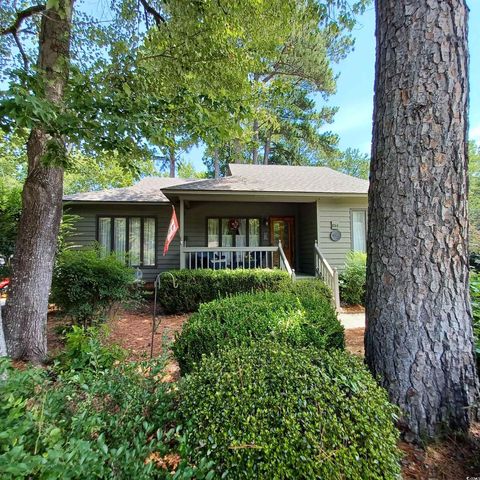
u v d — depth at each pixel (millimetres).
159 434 1506
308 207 10328
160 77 5371
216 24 5410
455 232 2320
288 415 1587
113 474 1191
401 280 2348
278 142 20812
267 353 2047
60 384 1956
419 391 2238
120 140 3010
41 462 1017
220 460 1488
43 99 2697
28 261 4215
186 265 9680
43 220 4312
